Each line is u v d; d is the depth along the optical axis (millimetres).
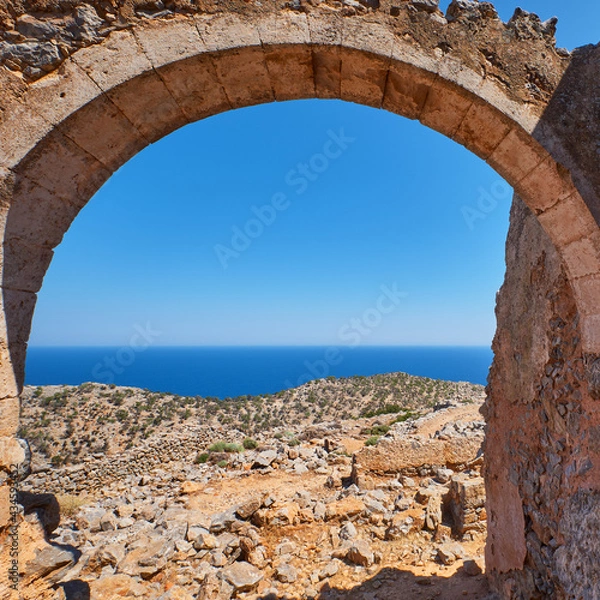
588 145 3029
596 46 3213
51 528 3369
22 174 2617
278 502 6961
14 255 2648
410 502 7398
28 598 2857
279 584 5344
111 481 11430
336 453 12008
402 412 21797
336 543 6273
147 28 2734
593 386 2988
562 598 3381
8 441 2576
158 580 5383
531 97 3037
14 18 2637
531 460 4043
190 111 3127
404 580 5281
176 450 13328
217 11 2795
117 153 3055
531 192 3322
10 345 2617
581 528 3104
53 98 2623
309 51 2850
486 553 5047
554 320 3734
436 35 2965
